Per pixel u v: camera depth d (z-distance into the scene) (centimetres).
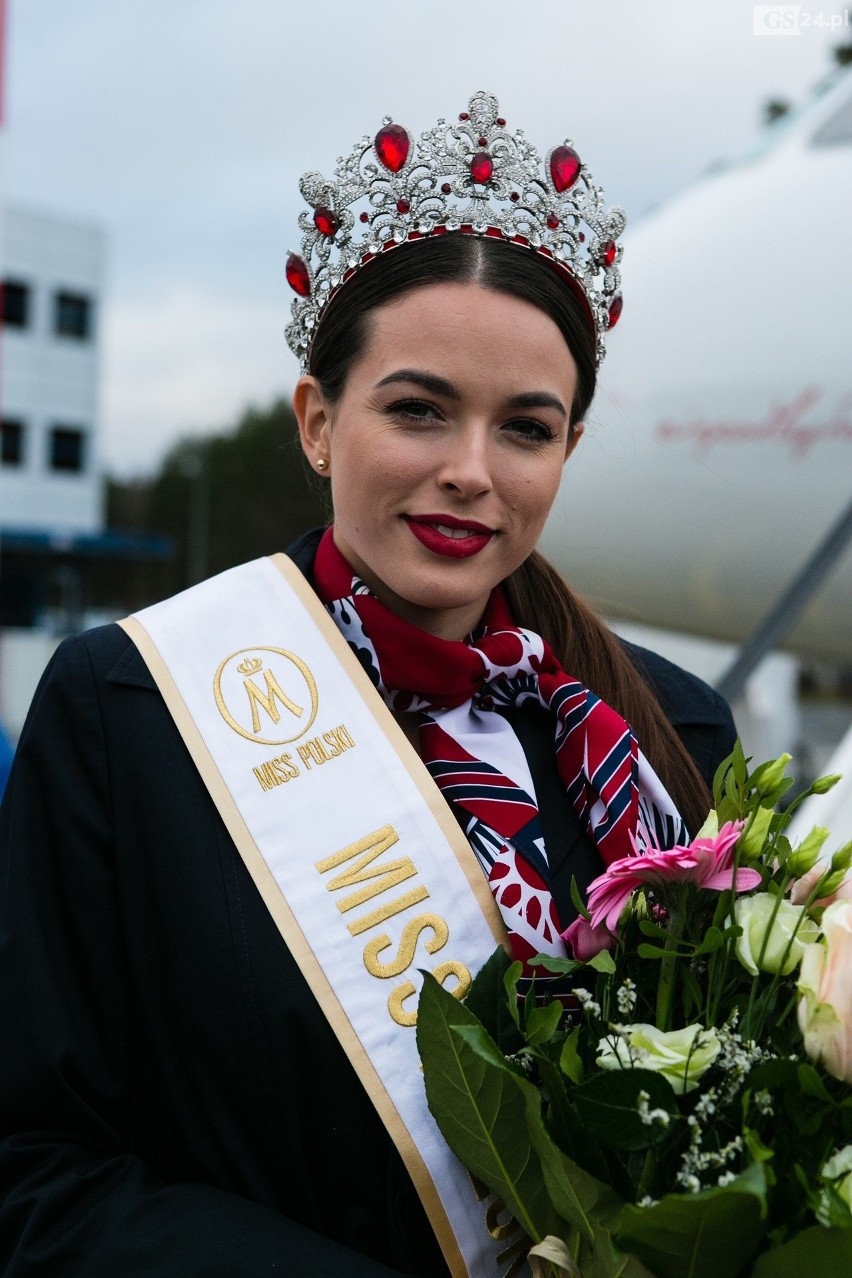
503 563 141
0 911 135
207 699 144
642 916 122
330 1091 136
